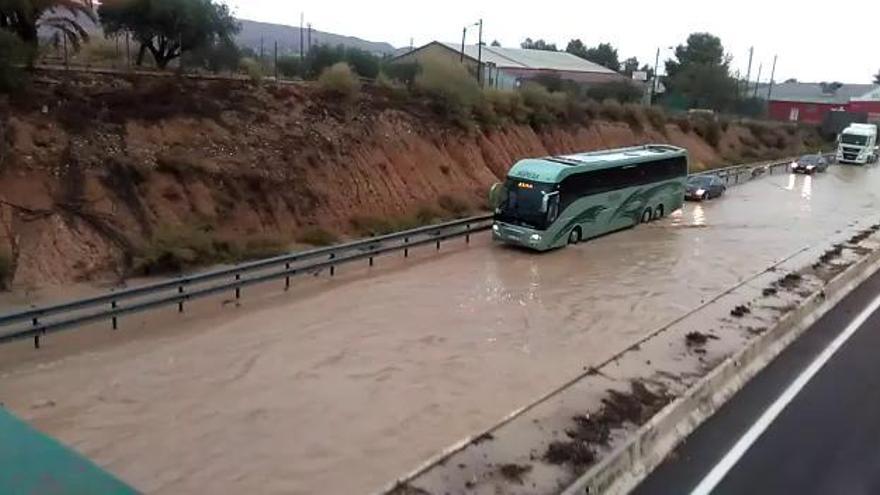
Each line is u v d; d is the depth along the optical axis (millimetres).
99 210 20078
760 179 52594
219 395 13328
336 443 11633
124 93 23422
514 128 39812
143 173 21562
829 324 17547
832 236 30812
